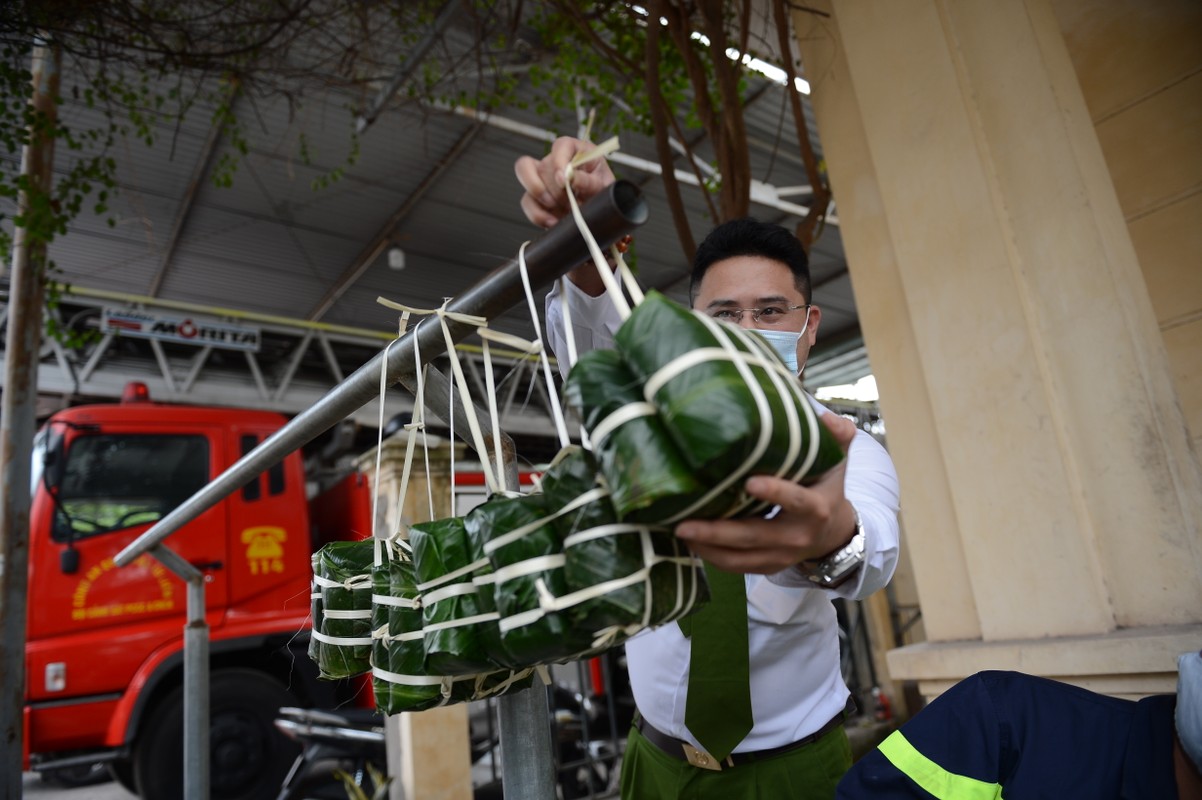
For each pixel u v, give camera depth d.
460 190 6.91
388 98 4.69
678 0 3.08
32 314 3.67
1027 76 2.15
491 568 0.63
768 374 0.52
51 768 4.09
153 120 4.26
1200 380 2.53
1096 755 1.11
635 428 0.51
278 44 4.27
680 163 6.50
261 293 8.58
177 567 2.16
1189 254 2.56
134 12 4.02
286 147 6.08
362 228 7.41
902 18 2.40
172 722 4.40
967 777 1.14
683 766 1.33
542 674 0.82
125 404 5.05
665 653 1.36
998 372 2.13
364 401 1.03
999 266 2.14
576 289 0.96
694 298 1.51
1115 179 2.73
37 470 4.43
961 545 2.29
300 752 4.65
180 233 7.25
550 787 0.89
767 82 5.64
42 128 3.53
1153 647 1.71
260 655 4.76
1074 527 1.97
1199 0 2.54
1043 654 1.91
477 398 4.84
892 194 2.40
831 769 1.31
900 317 2.48
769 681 1.29
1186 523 1.83
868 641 5.75
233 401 7.24
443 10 4.26
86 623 4.29
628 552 0.55
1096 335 1.99
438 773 3.96
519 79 4.91
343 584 0.89
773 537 0.53
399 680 0.72
